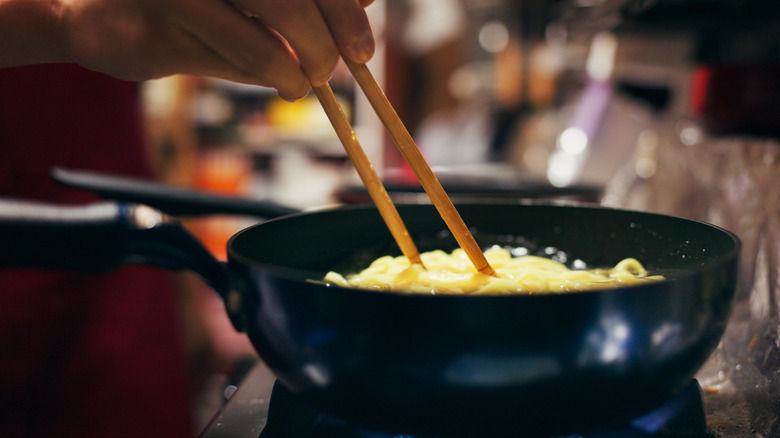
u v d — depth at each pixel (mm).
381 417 372
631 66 1014
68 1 435
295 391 396
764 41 703
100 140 882
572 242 521
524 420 361
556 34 1341
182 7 402
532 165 1466
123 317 853
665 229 474
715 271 366
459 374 349
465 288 428
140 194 559
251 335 399
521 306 339
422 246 547
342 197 750
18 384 741
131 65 436
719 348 474
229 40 406
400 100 2973
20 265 405
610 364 352
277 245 480
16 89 757
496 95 1966
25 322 739
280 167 2734
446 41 2846
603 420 370
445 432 368
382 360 354
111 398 826
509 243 541
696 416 392
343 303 354
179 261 396
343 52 412
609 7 784
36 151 783
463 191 751
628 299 346
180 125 2242
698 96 677
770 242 534
